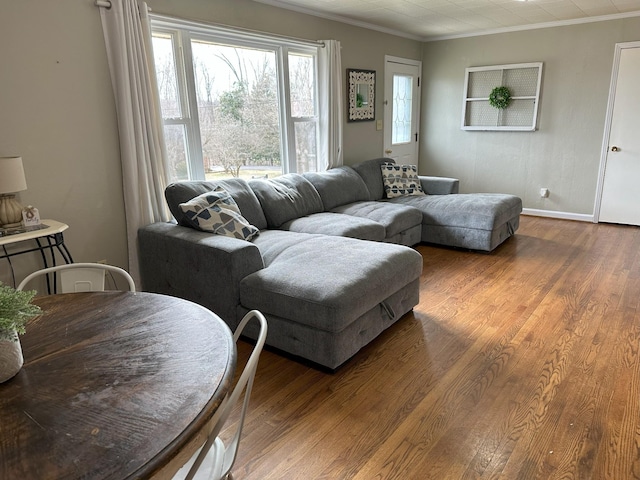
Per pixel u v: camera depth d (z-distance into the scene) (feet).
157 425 2.87
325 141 15.10
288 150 14.11
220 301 8.44
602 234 15.52
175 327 4.18
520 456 5.47
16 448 2.67
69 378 3.38
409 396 6.75
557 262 12.75
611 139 16.26
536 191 18.37
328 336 7.16
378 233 11.99
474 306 9.93
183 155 11.25
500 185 19.24
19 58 7.98
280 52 13.23
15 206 7.76
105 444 2.70
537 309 9.66
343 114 16.12
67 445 2.69
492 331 8.73
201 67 11.34
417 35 19.07
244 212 11.07
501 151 18.86
